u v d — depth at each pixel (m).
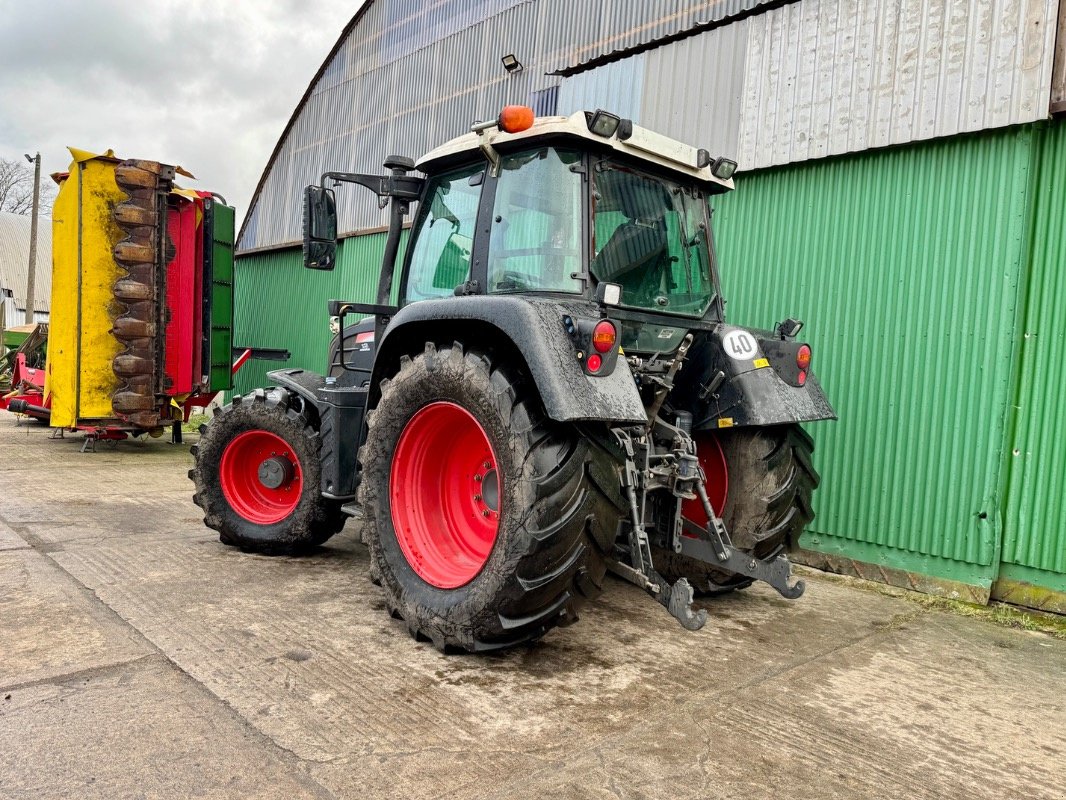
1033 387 4.10
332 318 3.84
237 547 4.47
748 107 5.23
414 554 3.20
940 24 4.33
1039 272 4.09
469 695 2.61
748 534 3.63
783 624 3.64
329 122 11.14
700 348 3.64
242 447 4.45
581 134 3.03
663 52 5.84
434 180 3.78
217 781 1.99
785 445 3.66
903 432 4.50
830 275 4.86
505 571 2.70
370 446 3.35
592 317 2.85
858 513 4.68
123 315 7.72
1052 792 2.18
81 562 3.99
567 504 2.68
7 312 31.33
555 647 3.14
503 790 2.02
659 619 3.58
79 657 2.75
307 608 3.43
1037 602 4.07
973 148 4.27
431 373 3.07
